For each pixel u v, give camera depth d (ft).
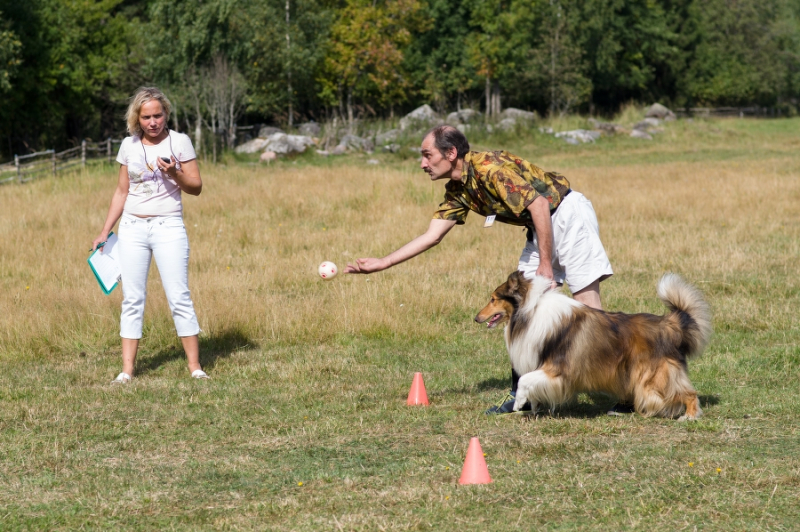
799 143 128.36
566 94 160.66
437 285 36.14
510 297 18.40
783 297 33.30
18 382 24.16
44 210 56.95
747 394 20.88
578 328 17.83
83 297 32.55
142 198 24.09
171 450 17.79
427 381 23.66
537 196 18.52
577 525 13.04
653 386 18.17
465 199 19.74
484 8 165.68
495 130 128.47
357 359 26.76
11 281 37.83
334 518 13.52
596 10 176.35
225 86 112.57
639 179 76.59
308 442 17.99
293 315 30.94
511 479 15.06
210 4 116.88
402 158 109.91
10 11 123.75
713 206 57.98
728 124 161.58
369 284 35.68
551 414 19.36
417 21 154.20
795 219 53.11
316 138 119.75
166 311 30.99
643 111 158.92
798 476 14.71
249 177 76.02
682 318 18.42
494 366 25.25
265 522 13.56
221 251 45.47
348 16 147.43
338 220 55.57
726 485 14.51
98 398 22.27
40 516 14.10
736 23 219.82
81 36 133.18
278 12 133.28
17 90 126.52
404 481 15.28
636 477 15.05
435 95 157.99
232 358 27.07
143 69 128.26
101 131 155.74
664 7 209.56
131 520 13.89
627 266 40.81
